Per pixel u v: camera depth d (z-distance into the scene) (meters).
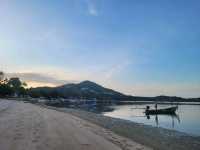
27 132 16.02
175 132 21.81
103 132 17.69
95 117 34.09
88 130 18.25
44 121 23.59
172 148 13.51
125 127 22.64
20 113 34.12
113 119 32.66
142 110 81.69
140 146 12.97
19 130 16.89
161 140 16.05
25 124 20.64
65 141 13.05
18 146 11.55
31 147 11.35
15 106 56.38
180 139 17.28
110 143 13.07
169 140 16.34
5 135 14.71
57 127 19.17
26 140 13.11
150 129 22.69
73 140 13.45
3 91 164.38
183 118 51.25
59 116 31.27
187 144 15.27
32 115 30.94
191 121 43.06
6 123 21.27
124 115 57.25
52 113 36.97
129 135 17.14
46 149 10.99
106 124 24.30
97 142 13.16
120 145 12.79
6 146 11.54
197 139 17.83
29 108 49.81
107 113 59.91
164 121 42.56
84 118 30.75
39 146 11.60
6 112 35.38
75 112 44.75
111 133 17.42
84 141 13.28
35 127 18.70
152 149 12.51
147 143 14.26
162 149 12.91
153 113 64.38
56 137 14.25
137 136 16.95
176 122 40.66
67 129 18.16
